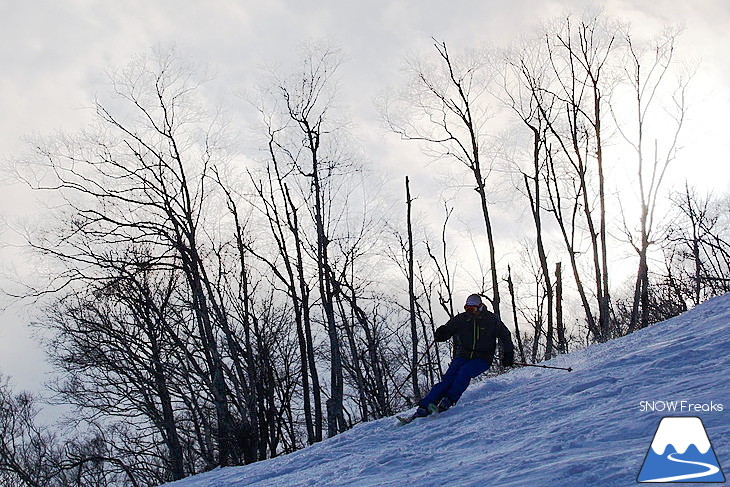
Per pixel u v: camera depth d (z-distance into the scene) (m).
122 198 21.30
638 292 24.88
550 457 5.73
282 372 22.91
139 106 22.86
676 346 9.76
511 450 6.43
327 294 23.02
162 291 23.11
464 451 7.20
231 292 21.70
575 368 11.22
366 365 23.22
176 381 21.67
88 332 22.16
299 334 22.14
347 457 8.89
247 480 9.49
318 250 23.45
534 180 28.98
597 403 7.75
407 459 7.50
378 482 6.64
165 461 26.23
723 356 8.43
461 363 10.29
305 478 8.21
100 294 20.53
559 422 7.23
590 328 25.22
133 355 21.45
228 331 20.69
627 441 5.73
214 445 23.84
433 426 9.42
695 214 24.11
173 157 22.78
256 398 21.06
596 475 4.83
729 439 5.10
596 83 28.78
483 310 10.45
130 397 24.81
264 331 21.61
